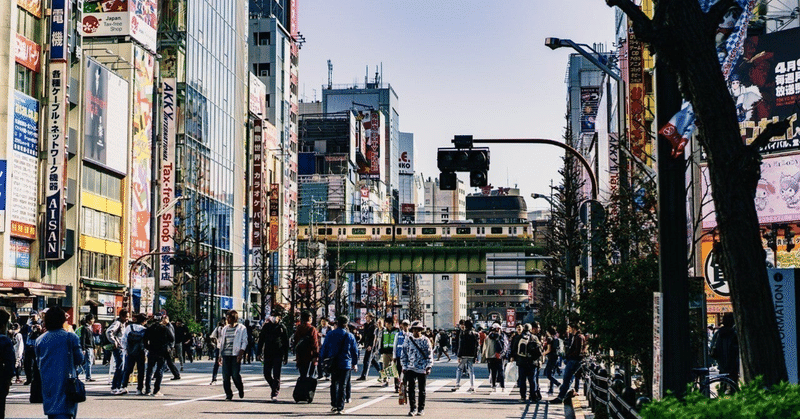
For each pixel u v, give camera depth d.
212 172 86.50
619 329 15.23
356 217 158.00
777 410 5.52
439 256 92.56
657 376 9.25
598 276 15.85
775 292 12.30
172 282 67.38
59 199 52.72
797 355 12.19
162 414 17.52
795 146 47.62
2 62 49.59
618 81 23.64
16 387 26.08
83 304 57.62
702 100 7.85
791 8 50.19
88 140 58.84
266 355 21.97
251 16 114.88
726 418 5.60
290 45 123.69
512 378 26.83
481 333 53.62
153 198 58.75
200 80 84.12
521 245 93.00
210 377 32.12
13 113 49.94
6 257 49.00
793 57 47.97
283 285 106.50
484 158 22.36
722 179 7.81
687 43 7.86
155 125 60.56
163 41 79.00
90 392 23.42
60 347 10.88
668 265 9.30
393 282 176.75
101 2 65.75
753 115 49.00
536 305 97.56
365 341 33.00
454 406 21.70
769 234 48.31
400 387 18.86
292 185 120.50
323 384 30.19
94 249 60.28
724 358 17.77
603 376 15.36
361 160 172.50
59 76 53.47
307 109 181.62
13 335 28.20
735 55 20.89
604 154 68.50
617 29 72.56
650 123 50.44
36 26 53.62
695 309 15.17
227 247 90.12
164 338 22.59
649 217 19.05
